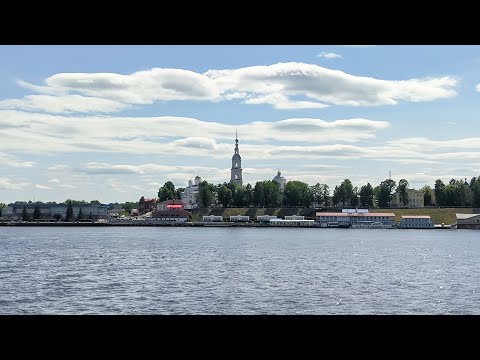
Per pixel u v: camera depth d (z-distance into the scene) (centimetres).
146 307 4019
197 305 4097
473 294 4747
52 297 4491
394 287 5194
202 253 9862
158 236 17850
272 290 4859
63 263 7762
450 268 7369
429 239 16875
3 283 5403
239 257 8912
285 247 11856
